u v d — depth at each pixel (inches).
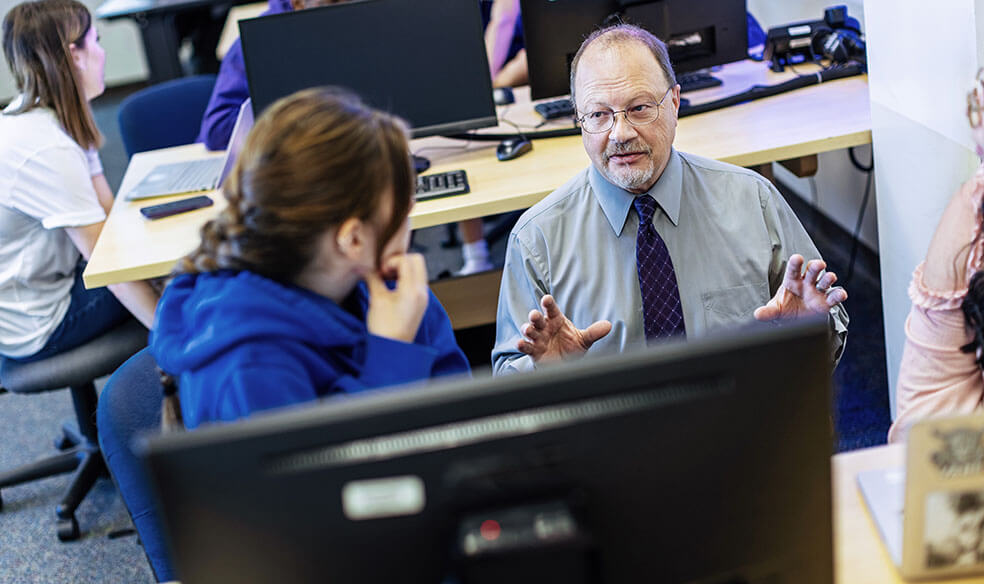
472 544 29.9
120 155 216.1
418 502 30.3
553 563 30.2
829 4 123.8
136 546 98.0
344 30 98.8
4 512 106.3
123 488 56.0
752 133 94.8
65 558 97.7
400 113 100.7
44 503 107.3
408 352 49.0
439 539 30.8
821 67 110.5
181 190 102.7
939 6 72.8
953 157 76.3
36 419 124.5
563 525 30.0
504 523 30.2
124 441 55.6
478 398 29.8
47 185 92.8
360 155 44.9
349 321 49.9
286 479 29.7
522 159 99.3
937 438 35.9
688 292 71.4
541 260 73.0
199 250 50.2
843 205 133.7
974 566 38.5
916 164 80.8
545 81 106.3
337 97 47.1
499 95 116.6
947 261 53.1
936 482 36.7
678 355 30.4
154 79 194.1
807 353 30.9
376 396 29.9
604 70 67.9
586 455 30.6
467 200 90.1
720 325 71.4
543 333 62.9
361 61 99.3
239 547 30.6
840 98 100.7
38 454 116.1
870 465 46.7
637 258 70.9
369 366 48.7
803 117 97.0
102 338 97.3
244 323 46.5
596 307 72.4
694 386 30.8
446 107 100.9
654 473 31.2
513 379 30.0
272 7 119.8
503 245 149.3
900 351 90.8
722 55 108.8
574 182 73.8
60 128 96.2
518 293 74.2
